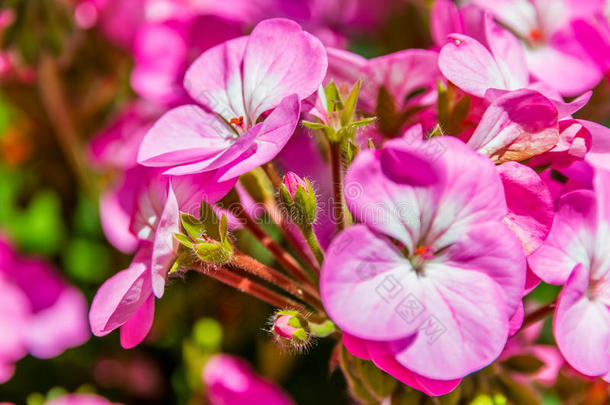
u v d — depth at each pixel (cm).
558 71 41
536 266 33
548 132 33
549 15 42
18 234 52
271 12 47
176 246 34
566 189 35
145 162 34
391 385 35
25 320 49
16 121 53
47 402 46
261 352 47
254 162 33
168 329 48
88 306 51
